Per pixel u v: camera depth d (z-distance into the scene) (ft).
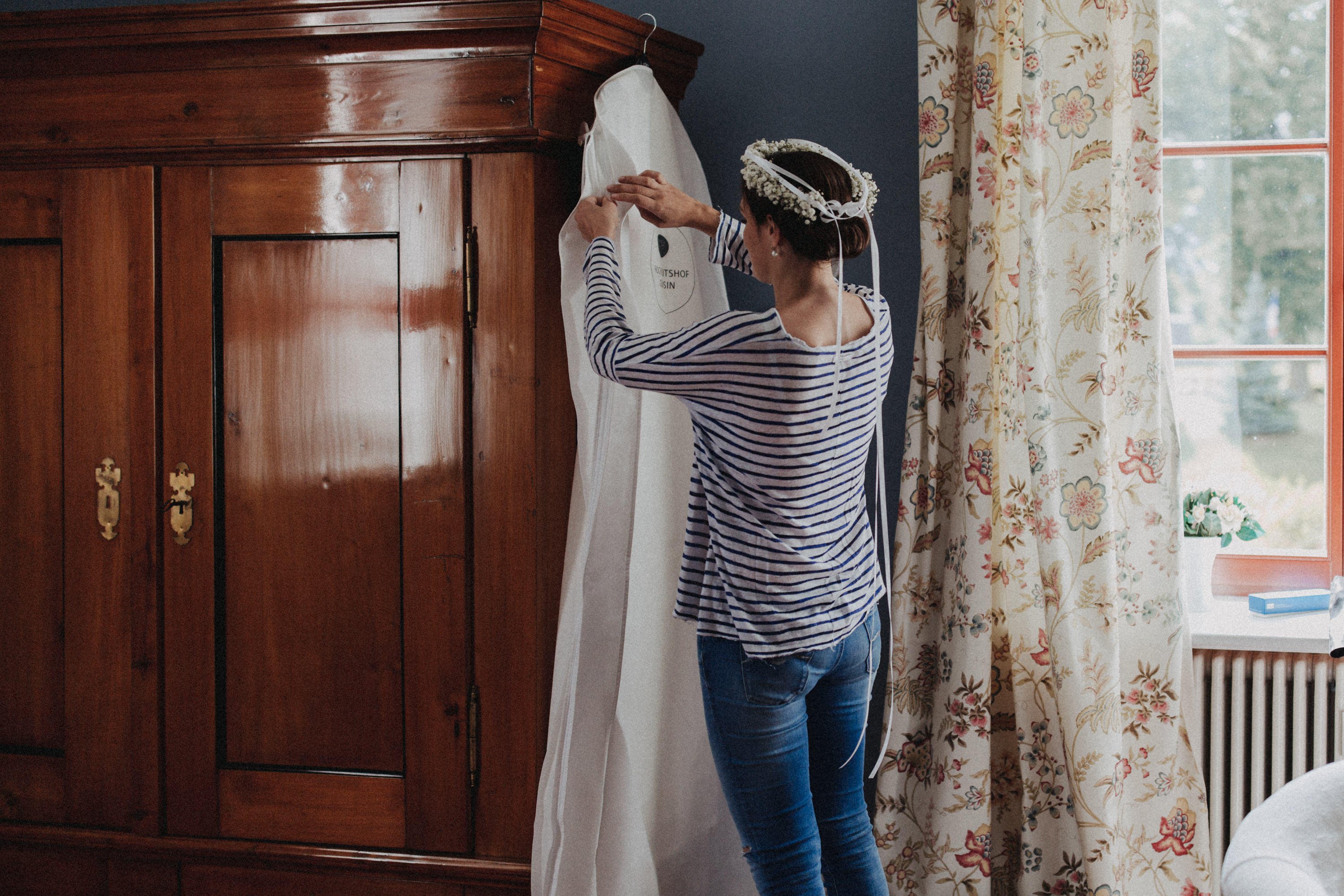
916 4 6.87
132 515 6.12
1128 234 6.24
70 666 6.23
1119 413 6.29
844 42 7.06
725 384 4.35
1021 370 6.10
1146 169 6.14
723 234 5.31
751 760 4.56
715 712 4.64
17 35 5.89
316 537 5.99
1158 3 6.04
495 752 5.86
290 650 6.05
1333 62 7.06
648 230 5.85
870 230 4.54
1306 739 6.38
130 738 6.18
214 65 5.85
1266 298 7.27
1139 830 6.29
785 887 4.60
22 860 6.37
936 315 6.26
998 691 6.51
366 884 6.01
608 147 5.42
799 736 4.64
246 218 5.94
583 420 5.44
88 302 6.11
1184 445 7.43
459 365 5.77
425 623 5.89
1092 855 5.98
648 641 6.15
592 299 4.88
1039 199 6.02
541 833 5.54
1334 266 7.13
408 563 5.89
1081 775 5.99
